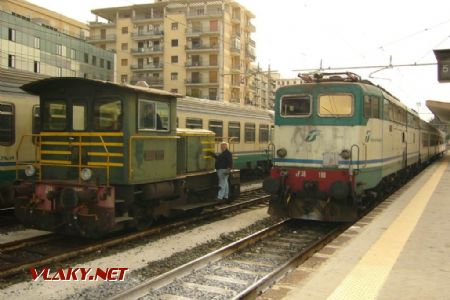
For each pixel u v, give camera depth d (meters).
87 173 9.05
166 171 10.62
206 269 7.34
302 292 5.08
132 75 72.62
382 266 6.14
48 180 9.71
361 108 10.76
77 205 8.84
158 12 72.31
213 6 68.25
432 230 8.56
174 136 10.91
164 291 6.23
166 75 70.25
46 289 6.39
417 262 6.36
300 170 10.96
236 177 13.78
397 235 8.12
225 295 6.16
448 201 12.52
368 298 4.89
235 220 11.98
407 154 17.59
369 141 11.27
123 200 9.38
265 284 6.26
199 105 17.22
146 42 72.00
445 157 49.78
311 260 6.80
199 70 68.25
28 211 9.47
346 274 5.77
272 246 9.20
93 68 62.91
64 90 9.84
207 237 9.90
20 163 10.11
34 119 11.85
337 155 10.80
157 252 8.53
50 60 54.50
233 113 19.73
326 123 10.96
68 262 7.78
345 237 8.22
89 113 9.60
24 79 11.62
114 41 74.50
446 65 12.26
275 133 11.62
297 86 11.38
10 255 8.27
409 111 17.70
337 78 11.70
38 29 52.44
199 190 12.52
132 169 9.38
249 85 75.81
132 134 9.41
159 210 10.77
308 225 11.48
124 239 9.21
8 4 61.94
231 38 69.50
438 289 5.22
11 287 6.45
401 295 5.01
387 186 14.55
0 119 10.94
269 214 11.48
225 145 12.76
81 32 76.94
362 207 11.62
